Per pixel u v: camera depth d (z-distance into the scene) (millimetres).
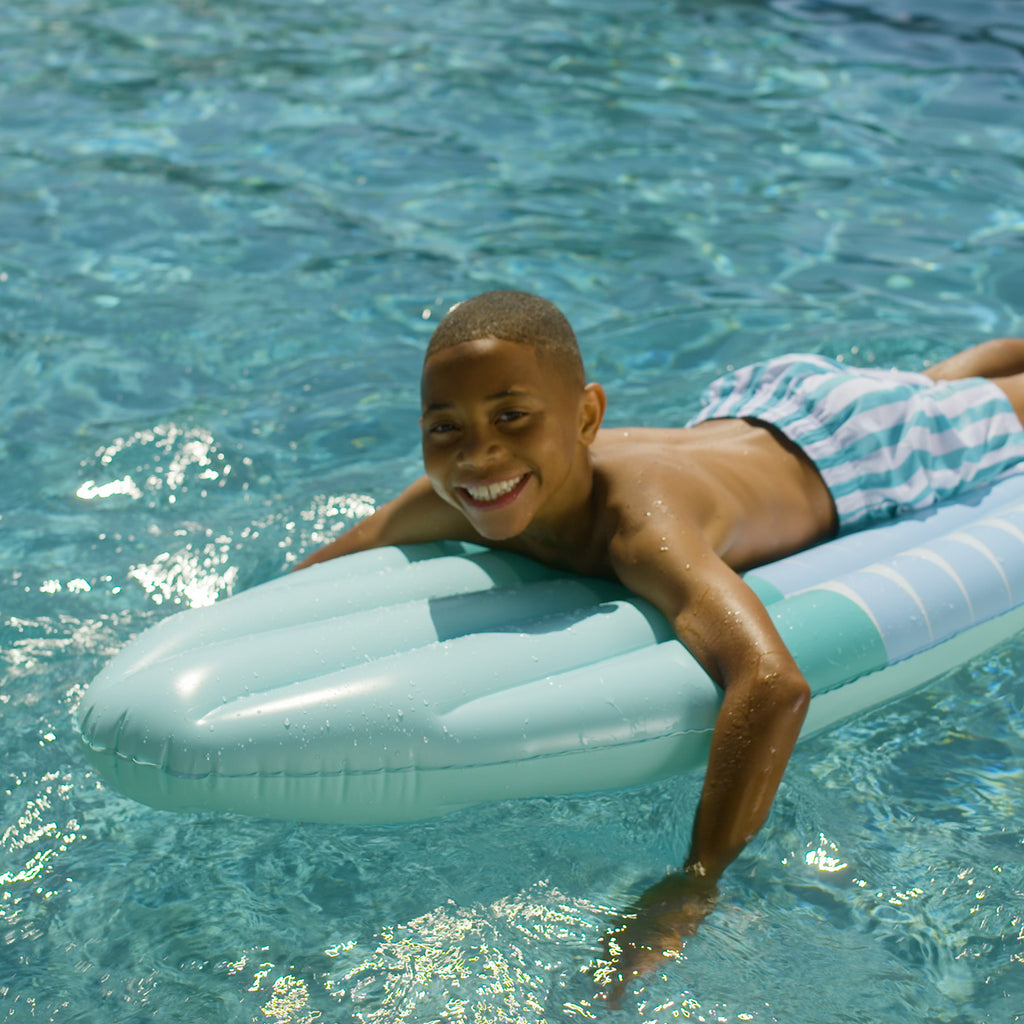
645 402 3742
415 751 2232
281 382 3934
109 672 2395
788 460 2877
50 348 4102
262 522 3248
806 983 1975
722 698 2318
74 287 4508
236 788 2227
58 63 6727
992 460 3066
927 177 5348
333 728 2217
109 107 6152
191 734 2209
